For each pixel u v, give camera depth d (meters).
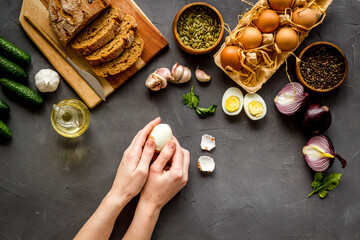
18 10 0.89
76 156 0.91
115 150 0.91
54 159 0.91
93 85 0.88
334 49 0.87
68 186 0.91
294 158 0.92
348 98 0.92
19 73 0.85
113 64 0.86
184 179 0.83
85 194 0.91
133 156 0.80
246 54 0.82
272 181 0.93
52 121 0.85
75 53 0.88
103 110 0.91
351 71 0.92
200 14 0.88
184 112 0.92
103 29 0.84
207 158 0.91
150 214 0.81
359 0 0.91
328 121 0.88
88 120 0.87
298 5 0.81
